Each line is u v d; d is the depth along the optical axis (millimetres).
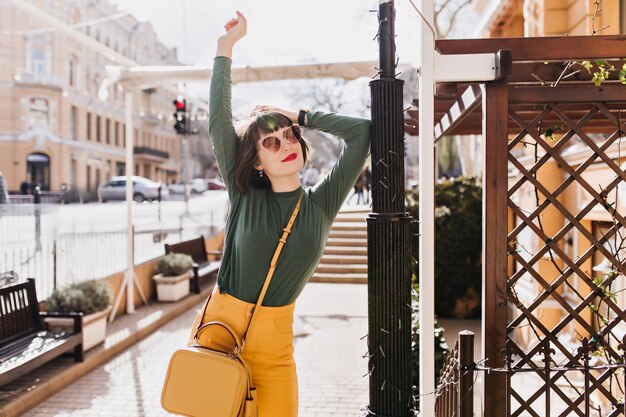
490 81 2836
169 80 7215
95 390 5211
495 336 2838
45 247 10039
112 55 7320
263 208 2344
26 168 37062
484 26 9633
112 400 4957
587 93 2844
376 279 2354
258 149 2348
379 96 2346
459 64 2805
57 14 36344
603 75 2742
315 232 2342
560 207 2885
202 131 67188
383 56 2361
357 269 12312
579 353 2785
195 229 14688
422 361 2754
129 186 7957
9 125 36375
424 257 2762
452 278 8992
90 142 42062
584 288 5484
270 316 2299
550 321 6254
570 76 2826
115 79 7301
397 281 2340
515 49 2816
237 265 2340
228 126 2445
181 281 9281
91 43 6898
